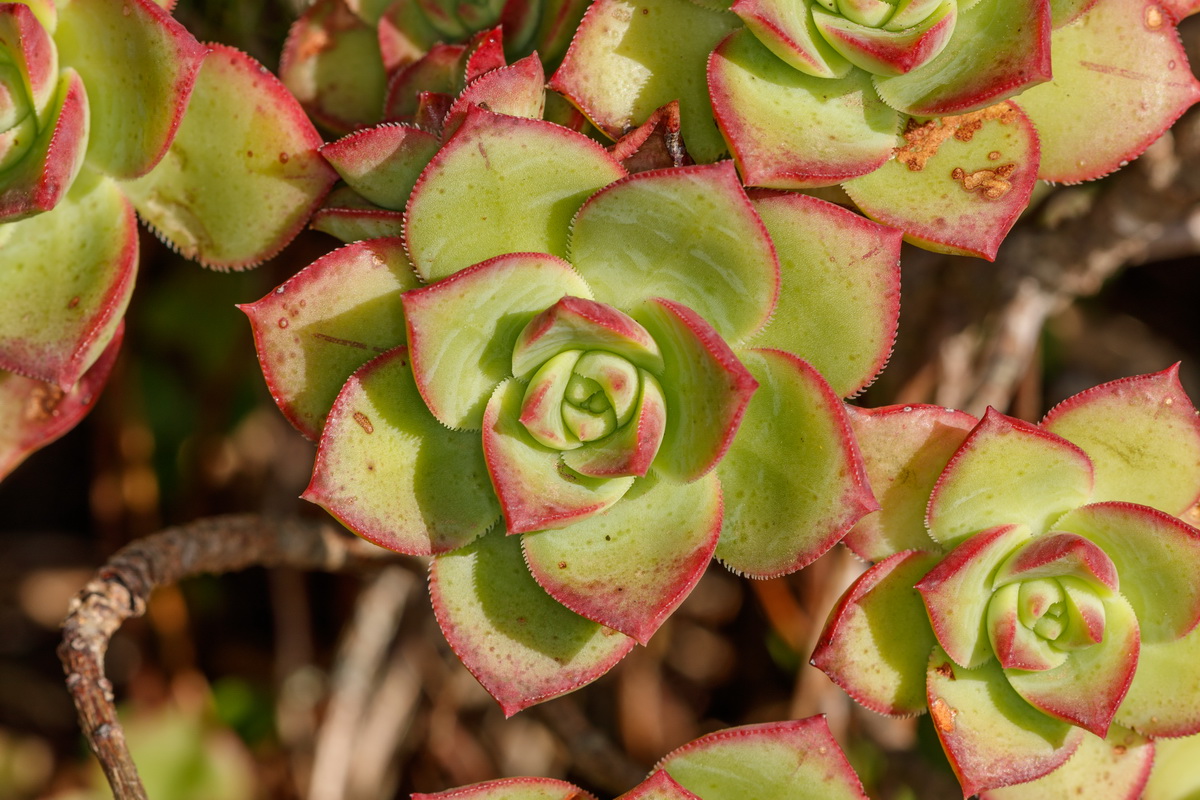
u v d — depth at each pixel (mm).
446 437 555
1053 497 559
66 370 566
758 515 552
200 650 759
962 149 560
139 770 707
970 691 562
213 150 573
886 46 549
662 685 743
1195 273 777
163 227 580
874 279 546
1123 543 558
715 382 534
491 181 544
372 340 555
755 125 553
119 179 574
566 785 555
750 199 546
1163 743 602
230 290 724
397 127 558
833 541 544
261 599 773
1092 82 570
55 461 793
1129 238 653
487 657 553
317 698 732
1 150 564
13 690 769
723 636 746
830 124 558
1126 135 570
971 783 557
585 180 545
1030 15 546
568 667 553
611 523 553
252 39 646
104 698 583
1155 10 567
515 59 593
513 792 554
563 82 561
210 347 732
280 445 737
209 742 717
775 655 719
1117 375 786
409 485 552
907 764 680
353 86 608
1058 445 551
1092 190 654
